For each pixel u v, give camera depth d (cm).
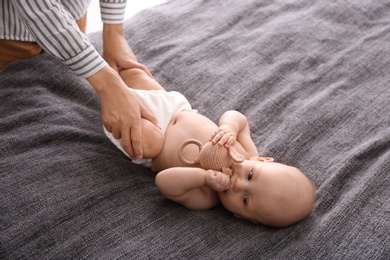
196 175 124
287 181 122
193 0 209
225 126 134
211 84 168
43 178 126
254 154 140
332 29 194
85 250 113
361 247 117
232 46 184
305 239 119
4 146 132
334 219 123
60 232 116
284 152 146
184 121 144
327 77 174
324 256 116
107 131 142
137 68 157
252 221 127
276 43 186
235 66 175
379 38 190
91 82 127
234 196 125
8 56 164
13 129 140
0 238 113
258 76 171
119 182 131
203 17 199
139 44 183
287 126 153
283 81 171
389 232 121
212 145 127
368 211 126
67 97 159
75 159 133
